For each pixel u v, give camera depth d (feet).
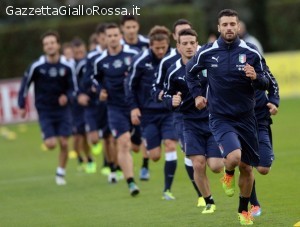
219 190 138.51
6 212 132.87
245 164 103.14
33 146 241.96
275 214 112.27
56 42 165.89
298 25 411.95
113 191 148.77
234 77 101.14
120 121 144.56
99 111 168.55
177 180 155.22
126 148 142.61
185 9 367.04
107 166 177.78
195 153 115.44
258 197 127.75
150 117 139.13
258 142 105.09
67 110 167.22
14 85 293.02
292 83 332.19
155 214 119.75
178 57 123.95
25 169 193.16
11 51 349.82
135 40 161.89
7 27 351.05
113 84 146.92
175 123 126.11
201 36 373.40
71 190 154.51
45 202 141.18
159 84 125.59
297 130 230.68
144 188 149.28
